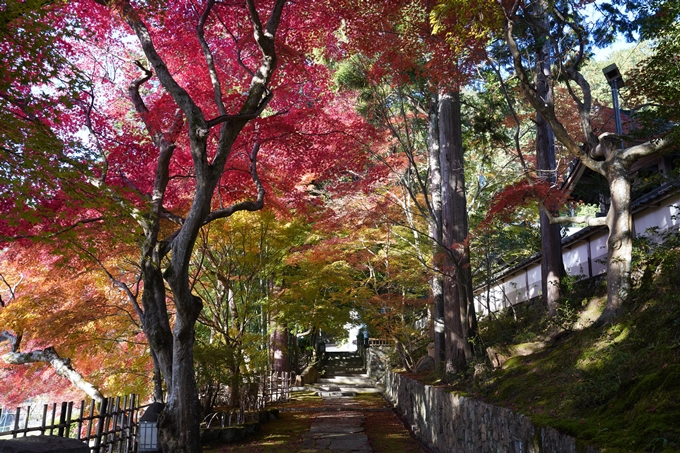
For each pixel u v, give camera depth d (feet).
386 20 34.47
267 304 48.42
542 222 38.78
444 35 33.12
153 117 28.27
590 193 45.01
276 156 37.01
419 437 39.83
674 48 23.22
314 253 51.75
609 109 47.44
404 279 53.83
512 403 23.49
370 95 45.70
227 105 30.27
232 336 42.88
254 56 32.71
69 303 35.09
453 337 40.22
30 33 20.11
